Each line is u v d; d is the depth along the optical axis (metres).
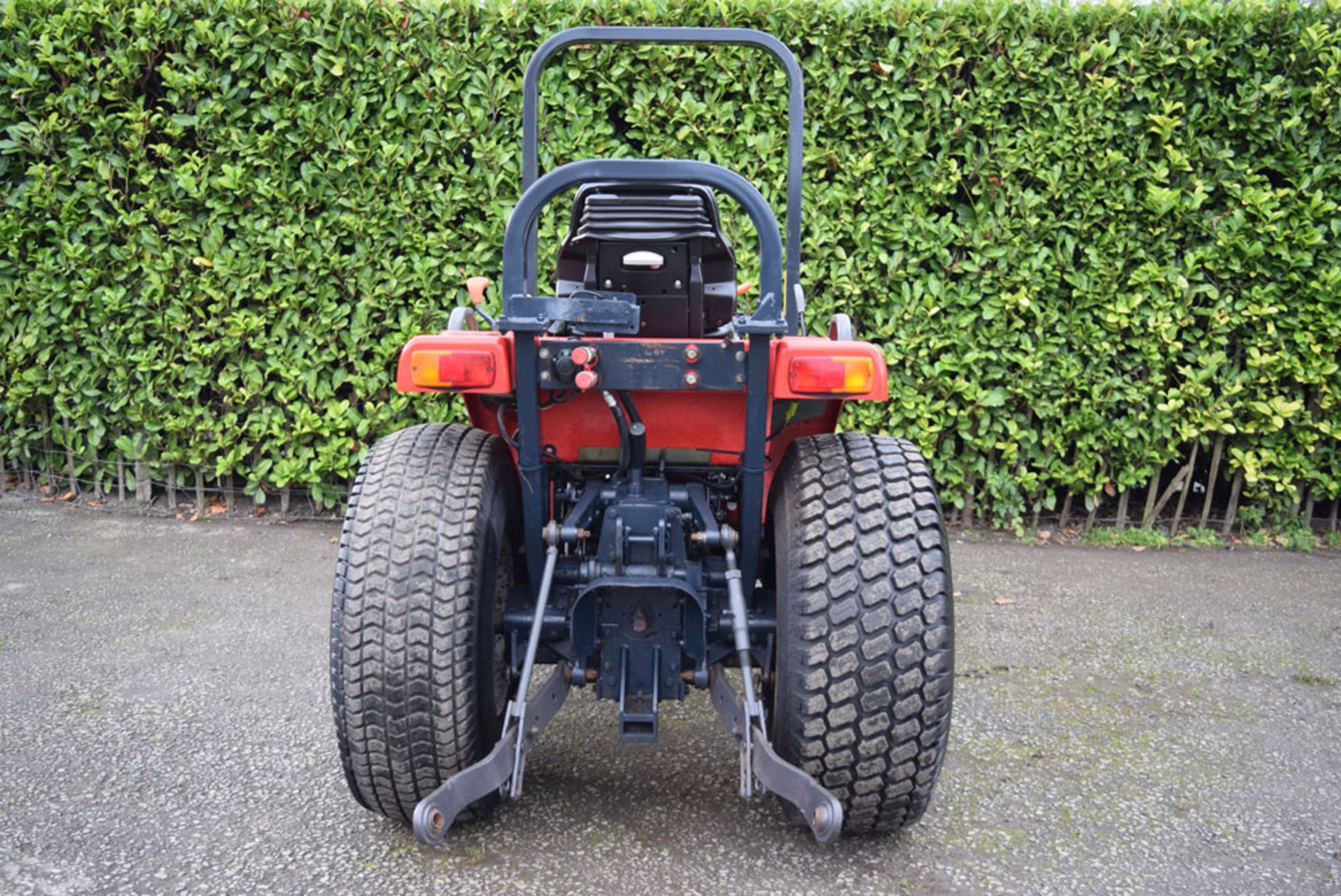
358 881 2.44
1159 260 5.63
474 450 2.69
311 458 5.78
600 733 3.34
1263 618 4.58
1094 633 4.35
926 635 2.36
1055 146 5.47
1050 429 5.79
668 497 2.71
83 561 5.06
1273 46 5.50
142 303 5.62
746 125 5.48
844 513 2.46
